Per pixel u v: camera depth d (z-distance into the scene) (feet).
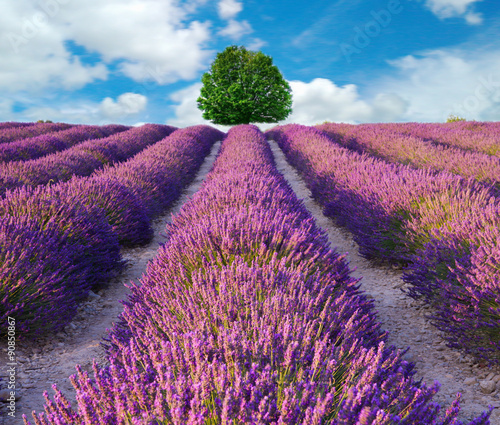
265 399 3.99
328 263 9.73
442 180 15.81
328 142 40.37
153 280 9.65
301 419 4.11
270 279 7.79
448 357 8.96
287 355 4.94
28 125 73.10
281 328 5.94
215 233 10.39
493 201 13.58
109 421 4.14
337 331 6.66
